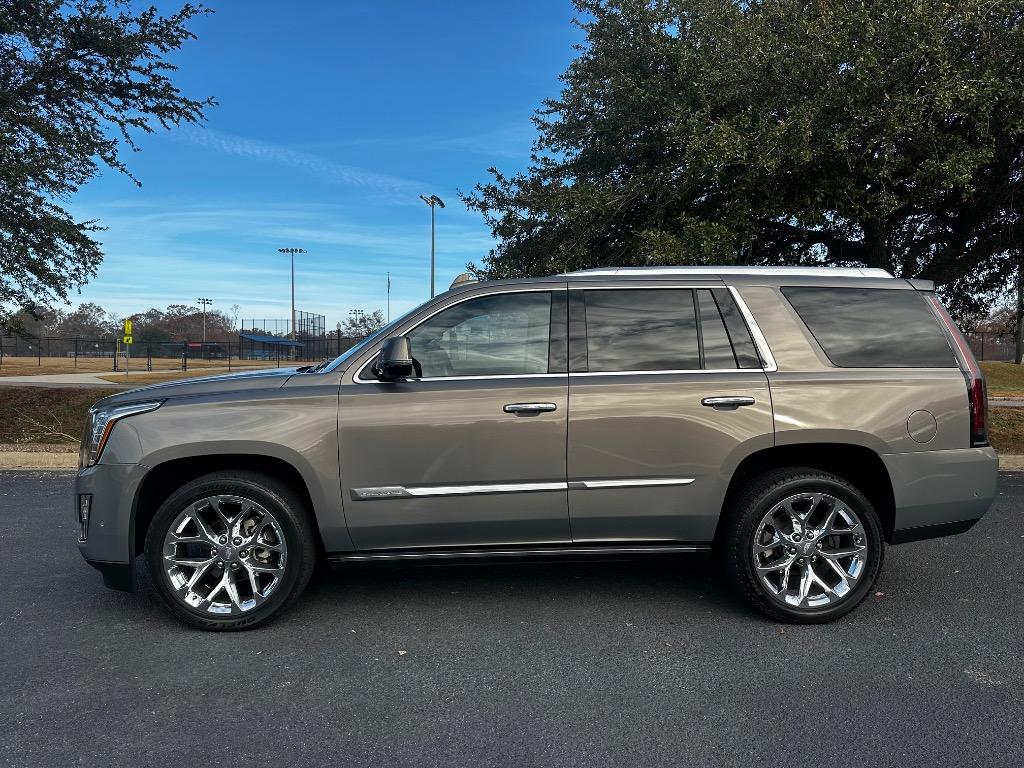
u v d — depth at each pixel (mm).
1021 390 24766
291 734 2895
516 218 11250
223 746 2803
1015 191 9344
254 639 3854
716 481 3980
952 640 3795
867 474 4250
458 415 3912
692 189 9289
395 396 3943
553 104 11414
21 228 12062
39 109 12438
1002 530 6008
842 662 3541
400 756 2736
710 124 8766
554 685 3314
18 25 11844
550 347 4105
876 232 9898
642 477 3969
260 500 3883
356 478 3902
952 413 4066
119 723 2975
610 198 9633
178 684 3330
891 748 2770
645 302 4191
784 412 3977
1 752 2754
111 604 4367
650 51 10062
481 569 5082
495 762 2693
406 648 3738
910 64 7988
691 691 3250
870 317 4219
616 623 4066
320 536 4039
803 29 8250
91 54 12781
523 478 3947
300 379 4062
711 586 4695
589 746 2803
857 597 3988
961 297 12859
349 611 4270
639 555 4125
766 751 2754
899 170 8711
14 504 7164
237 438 3836
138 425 3859
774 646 3736
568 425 3936
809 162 8172
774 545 4000
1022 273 11125
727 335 4145
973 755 2721
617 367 4070
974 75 8031
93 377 29078
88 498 3891
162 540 3859
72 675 3422
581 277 4238
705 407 3965
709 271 4320
